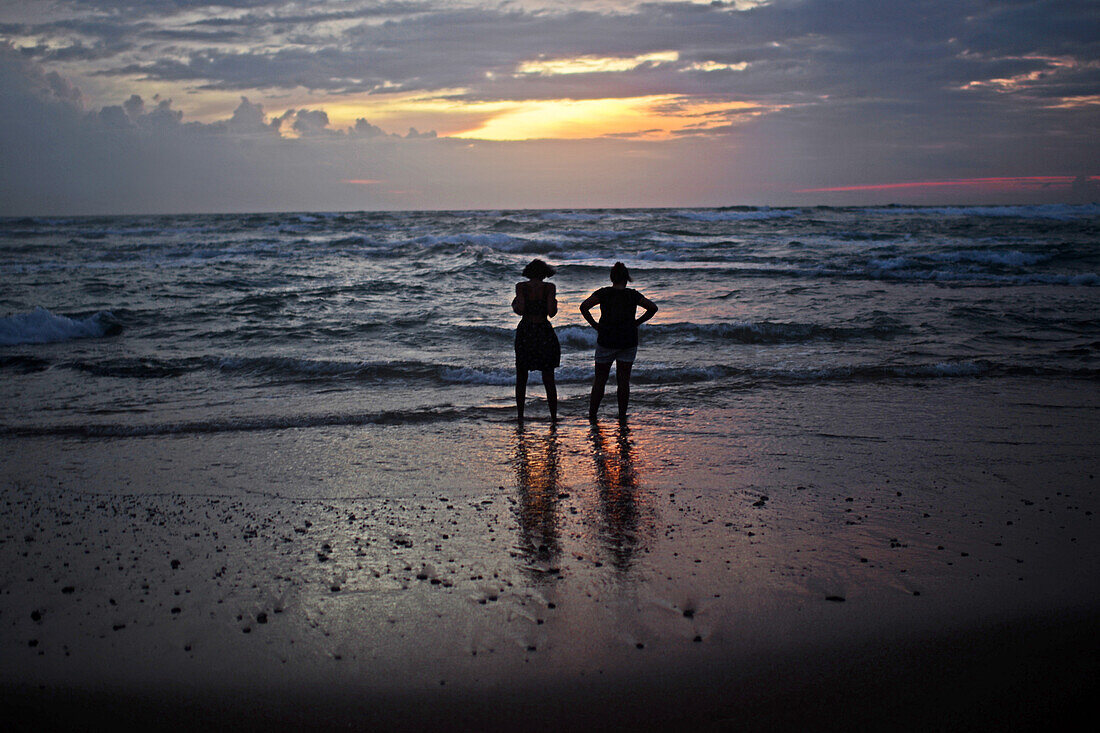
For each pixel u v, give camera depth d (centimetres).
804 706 250
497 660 278
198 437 615
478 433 626
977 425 622
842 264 2028
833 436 598
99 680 269
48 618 314
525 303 658
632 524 418
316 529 413
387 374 859
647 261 2298
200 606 323
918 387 770
